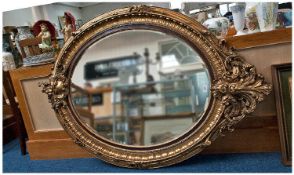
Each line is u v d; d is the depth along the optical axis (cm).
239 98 88
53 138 112
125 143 107
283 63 90
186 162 98
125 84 234
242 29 94
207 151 103
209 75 91
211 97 92
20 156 120
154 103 220
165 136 121
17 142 140
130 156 98
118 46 165
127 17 92
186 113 152
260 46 91
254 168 90
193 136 94
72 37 97
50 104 110
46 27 106
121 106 226
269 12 88
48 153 113
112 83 224
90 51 128
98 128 118
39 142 113
